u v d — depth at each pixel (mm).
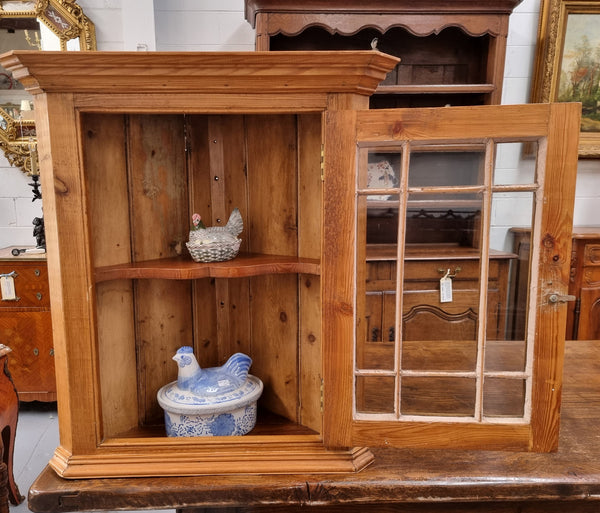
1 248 2646
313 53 774
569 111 792
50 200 846
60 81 798
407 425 884
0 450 1474
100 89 814
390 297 900
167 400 1026
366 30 2459
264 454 888
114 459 880
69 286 854
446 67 2518
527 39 2670
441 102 2553
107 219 1018
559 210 814
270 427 1103
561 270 830
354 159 831
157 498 829
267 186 1121
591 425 1010
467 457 903
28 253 2379
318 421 1070
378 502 838
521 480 816
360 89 835
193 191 1181
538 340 850
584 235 2303
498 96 2287
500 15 2205
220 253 1025
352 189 837
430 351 908
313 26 2312
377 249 886
